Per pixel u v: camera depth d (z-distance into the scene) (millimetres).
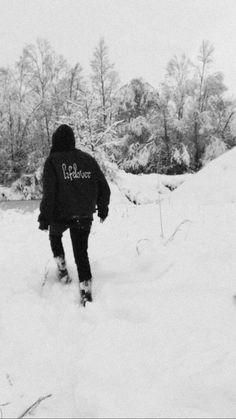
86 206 3375
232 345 2477
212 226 4793
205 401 2061
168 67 29812
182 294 3127
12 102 25875
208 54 29328
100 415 1865
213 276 3385
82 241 3377
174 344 2506
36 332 2830
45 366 2438
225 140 29844
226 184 8922
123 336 2596
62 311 3186
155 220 5621
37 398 2123
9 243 5152
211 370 2256
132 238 4758
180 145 27906
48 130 26078
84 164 3445
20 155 26156
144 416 1840
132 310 3002
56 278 3832
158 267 3727
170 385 2129
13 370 2402
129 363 2318
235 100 29906
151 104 29078
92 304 3166
